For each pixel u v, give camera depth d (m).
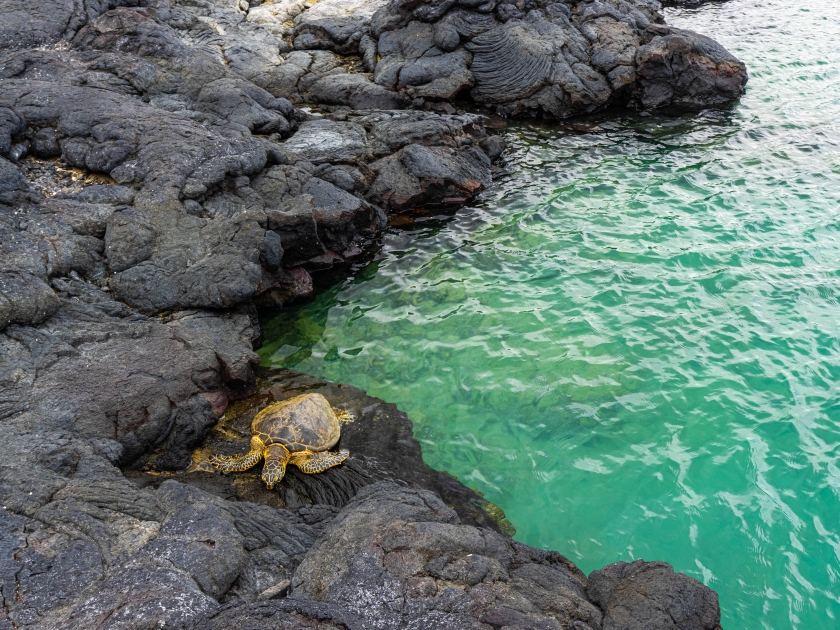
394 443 8.89
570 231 13.81
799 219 13.78
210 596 5.44
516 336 11.06
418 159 14.57
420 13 19.55
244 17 21.47
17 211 10.34
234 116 14.66
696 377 10.05
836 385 9.77
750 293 11.77
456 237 13.77
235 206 11.77
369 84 18.25
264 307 11.91
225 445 8.65
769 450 8.81
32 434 7.34
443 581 5.64
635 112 19.17
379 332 11.30
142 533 6.02
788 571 7.36
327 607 5.20
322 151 14.54
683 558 7.54
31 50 14.91
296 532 6.59
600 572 6.30
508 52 18.89
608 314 11.46
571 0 20.98
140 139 12.19
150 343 9.15
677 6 27.25
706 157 16.45
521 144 17.48
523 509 8.14
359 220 13.34
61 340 8.74
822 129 17.48
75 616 5.02
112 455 7.55
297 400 8.76
